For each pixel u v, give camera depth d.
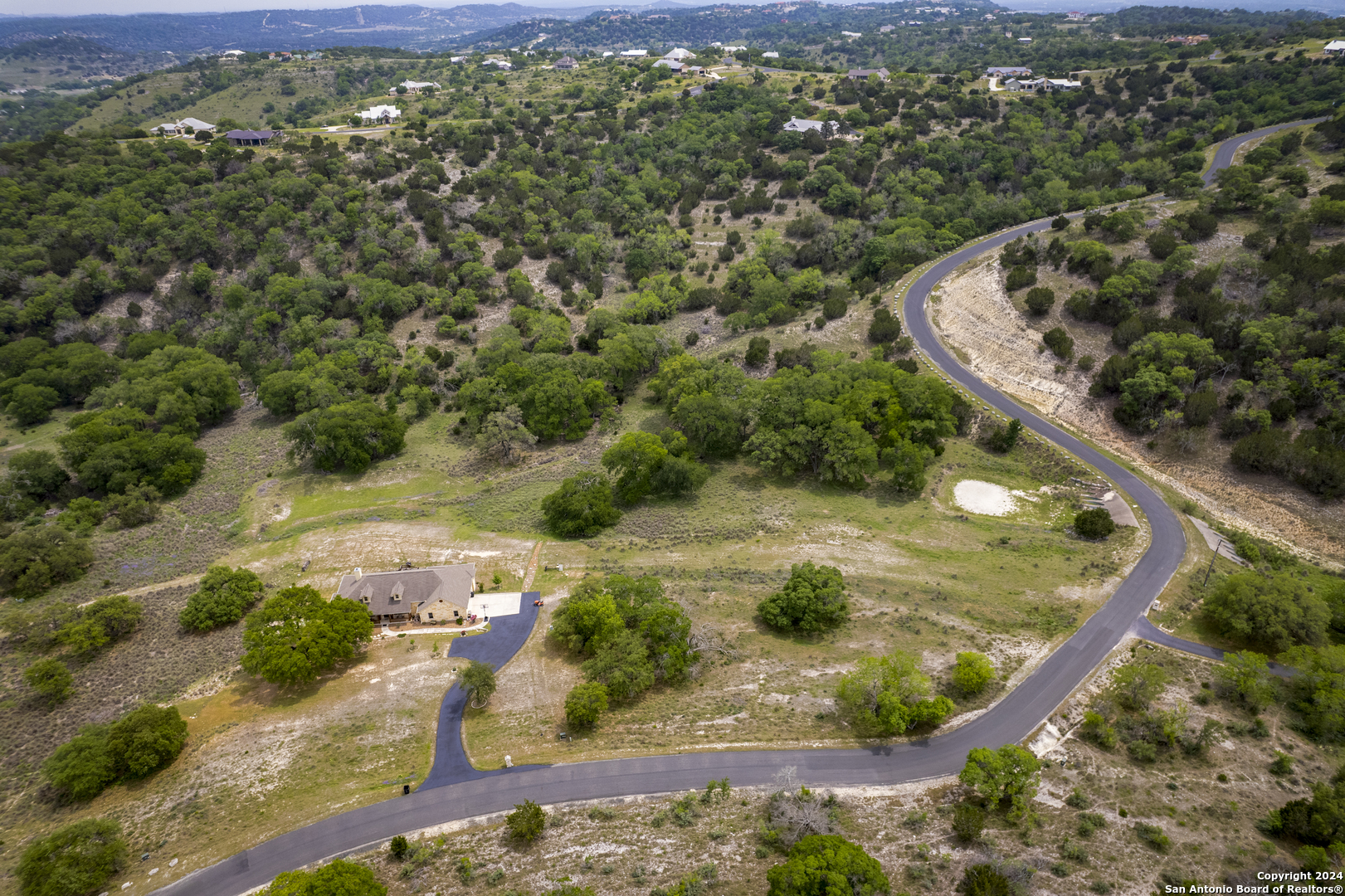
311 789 51.94
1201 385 90.50
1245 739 49.56
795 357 115.69
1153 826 42.78
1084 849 41.69
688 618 65.12
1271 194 117.44
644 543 83.88
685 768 51.97
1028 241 124.38
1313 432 80.44
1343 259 95.06
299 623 64.00
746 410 101.12
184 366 121.25
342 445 100.69
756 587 74.00
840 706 56.72
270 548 85.50
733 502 91.94
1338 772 44.91
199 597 71.69
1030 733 52.66
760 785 50.03
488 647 68.00
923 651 62.19
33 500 94.12
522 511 92.31
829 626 67.31
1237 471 84.00
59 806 51.38
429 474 103.62
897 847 43.50
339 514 93.44
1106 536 77.94
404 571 74.75
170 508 94.88
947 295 124.19
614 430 113.31
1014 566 74.38
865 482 94.56
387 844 47.47
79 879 43.34
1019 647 61.62
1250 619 58.97
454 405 123.00
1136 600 66.69
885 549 79.81
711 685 60.78
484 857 45.69
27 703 61.56
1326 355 85.19
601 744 54.97
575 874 43.72
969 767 46.03
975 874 39.50
